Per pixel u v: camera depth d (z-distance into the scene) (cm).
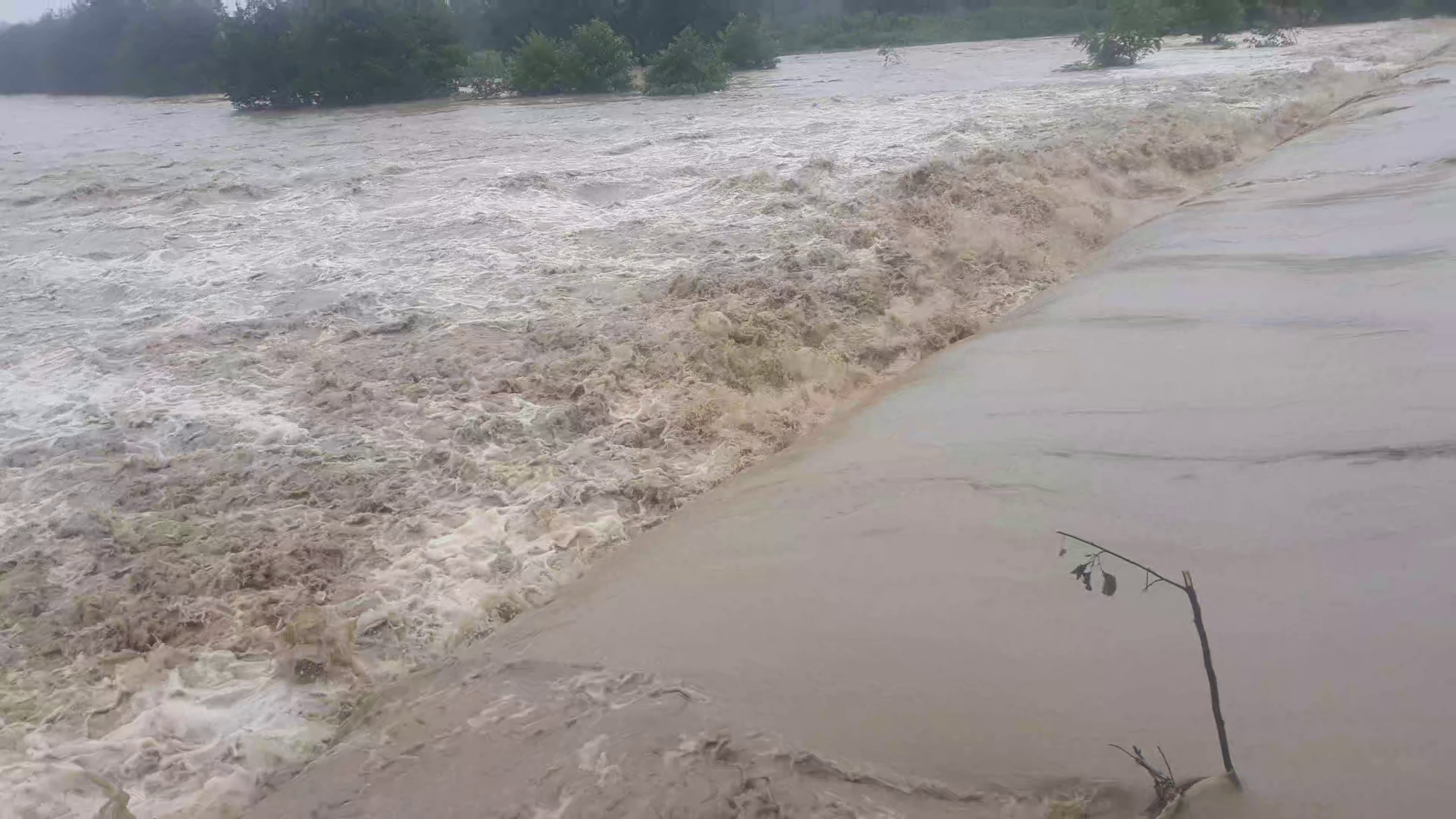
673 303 809
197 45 4150
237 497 546
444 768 357
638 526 527
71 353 766
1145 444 549
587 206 1196
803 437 632
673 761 351
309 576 476
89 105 3706
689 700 381
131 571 478
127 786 363
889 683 383
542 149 1670
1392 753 326
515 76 3094
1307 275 783
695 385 673
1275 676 366
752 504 532
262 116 2830
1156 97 1742
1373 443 520
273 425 634
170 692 407
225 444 611
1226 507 479
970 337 766
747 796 332
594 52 3056
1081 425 581
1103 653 389
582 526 520
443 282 912
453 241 1051
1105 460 536
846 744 353
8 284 967
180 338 786
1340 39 3002
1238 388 604
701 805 330
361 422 634
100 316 863
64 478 572
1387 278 751
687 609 442
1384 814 303
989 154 1166
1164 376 636
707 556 484
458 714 385
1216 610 406
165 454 601
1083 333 726
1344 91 1709
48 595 467
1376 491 477
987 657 393
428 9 3300
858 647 405
